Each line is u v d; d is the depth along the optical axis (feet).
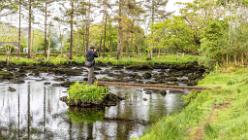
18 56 199.82
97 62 174.09
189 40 185.47
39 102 70.90
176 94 80.38
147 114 58.70
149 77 119.14
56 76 120.57
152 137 39.14
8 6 210.38
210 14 176.76
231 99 56.54
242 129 33.50
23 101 72.08
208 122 40.91
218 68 119.03
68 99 68.90
